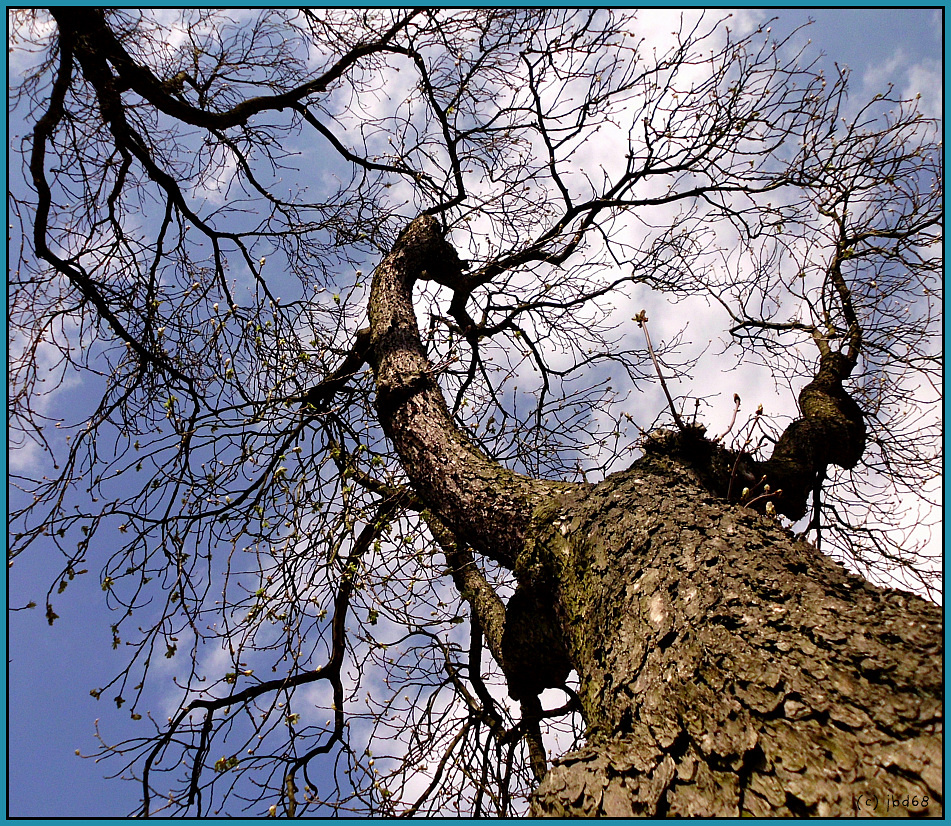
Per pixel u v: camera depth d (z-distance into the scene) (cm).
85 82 325
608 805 138
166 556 378
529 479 265
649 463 247
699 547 180
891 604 147
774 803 119
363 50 397
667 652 159
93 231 369
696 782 132
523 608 245
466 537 272
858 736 120
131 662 344
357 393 400
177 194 401
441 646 369
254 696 380
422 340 387
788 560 168
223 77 354
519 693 289
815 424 337
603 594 190
